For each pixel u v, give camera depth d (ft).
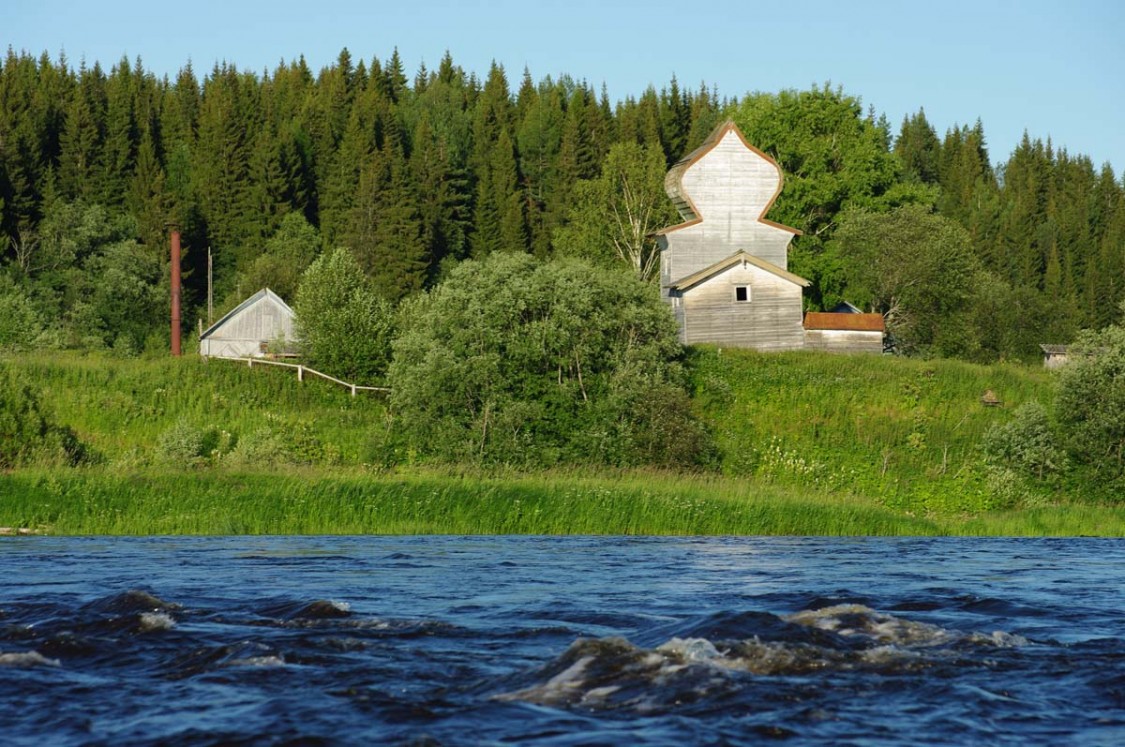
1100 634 79.00
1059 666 68.18
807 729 55.72
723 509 174.60
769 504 177.06
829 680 63.72
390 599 93.61
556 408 246.68
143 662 68.49
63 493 164.45
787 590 100.68
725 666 65.57
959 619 84.99
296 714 57.57
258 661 67.92
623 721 56.39
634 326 263.29
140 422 246.27
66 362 269.44
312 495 168.14
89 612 82.58
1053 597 97.76
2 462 201.98
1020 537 173.06
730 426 259.39
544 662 67.31
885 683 63.57
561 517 170.71
